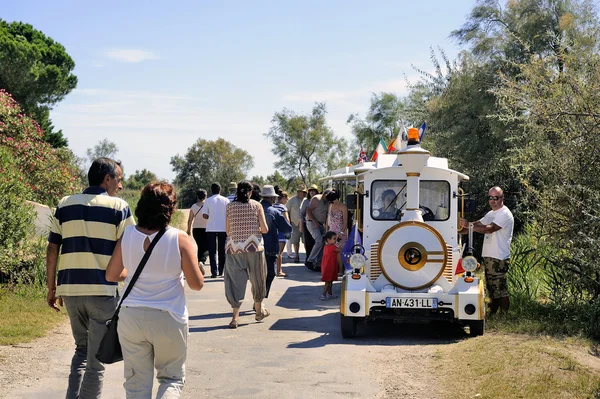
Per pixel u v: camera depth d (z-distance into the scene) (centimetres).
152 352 445
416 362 708
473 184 1703
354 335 852
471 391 593
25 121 1852
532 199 992
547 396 564
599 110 901
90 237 512
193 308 1070
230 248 912
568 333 808
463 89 1819
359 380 642
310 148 5312
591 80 942
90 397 508
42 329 841
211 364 707
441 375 652
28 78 3067
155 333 429
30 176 1750
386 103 4262
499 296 924
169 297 436
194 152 7600
